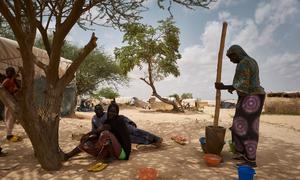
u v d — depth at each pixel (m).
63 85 4.78
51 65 4.71
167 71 21.02
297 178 4.21
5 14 3.91
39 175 4.26
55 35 4.64
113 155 4.95
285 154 5.60
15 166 4.64
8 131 6.43
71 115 12.91
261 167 4.70
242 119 4.77
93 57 27.52
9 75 6.00
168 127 8.91
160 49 20.58
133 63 20.34
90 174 4.28
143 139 5.82
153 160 4.96
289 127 10.65
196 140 6.86
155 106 23.81
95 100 25.52
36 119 4.36
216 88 5.19
